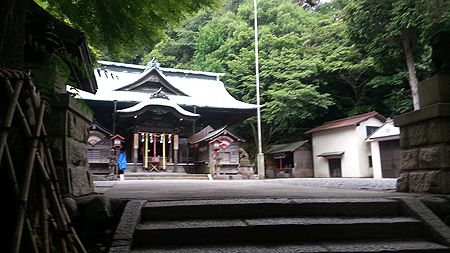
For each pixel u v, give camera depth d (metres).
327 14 29.67
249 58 26.02
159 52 35.84
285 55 25.80
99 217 3.17
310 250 2.78
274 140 29.09
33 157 2.60
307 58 25.23
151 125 18.75
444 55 4.64
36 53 4.40
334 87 27.48
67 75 3.74
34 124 2.88
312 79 25.81
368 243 3.03
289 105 24.20
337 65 23.91
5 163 2.54
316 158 23.80
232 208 3.34
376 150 19.53
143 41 6.62
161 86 23.38
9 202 2.57
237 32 30.44
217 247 2.84
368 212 3.51
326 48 26.27
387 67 20.47
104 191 5.11
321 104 23.73
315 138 24.06
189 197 3.85
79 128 4.31
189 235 2.94
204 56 32.44
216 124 23.95
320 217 3.41
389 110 24.67
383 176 19.02
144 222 3.14
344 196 3.99
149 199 3.60
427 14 14.66
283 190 5.40
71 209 3.19
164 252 2.66
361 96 25.83
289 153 24.73
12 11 3.38
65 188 3.63
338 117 28.33
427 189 4.40
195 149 19.31
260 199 3.62
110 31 6.17
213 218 3.30
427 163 4.50
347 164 21.09
